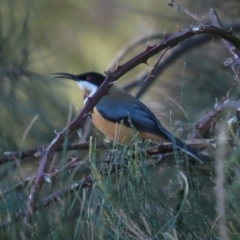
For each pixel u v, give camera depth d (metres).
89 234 4.93
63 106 10.34
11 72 9.40
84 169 8.37
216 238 5.16
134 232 5.03
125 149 5.64
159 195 5.80
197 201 5.43
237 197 4.95
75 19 14.67
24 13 9.73
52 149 5.66
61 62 11.74
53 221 4.88
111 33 15.17
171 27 13.41
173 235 5.12
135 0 14.12
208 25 6.86
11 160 6.48
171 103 11.78
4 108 9.31
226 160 5.15
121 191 5.30
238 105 6.04
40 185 5.24
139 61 6.52
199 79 11.74
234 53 7.29
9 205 4.85
